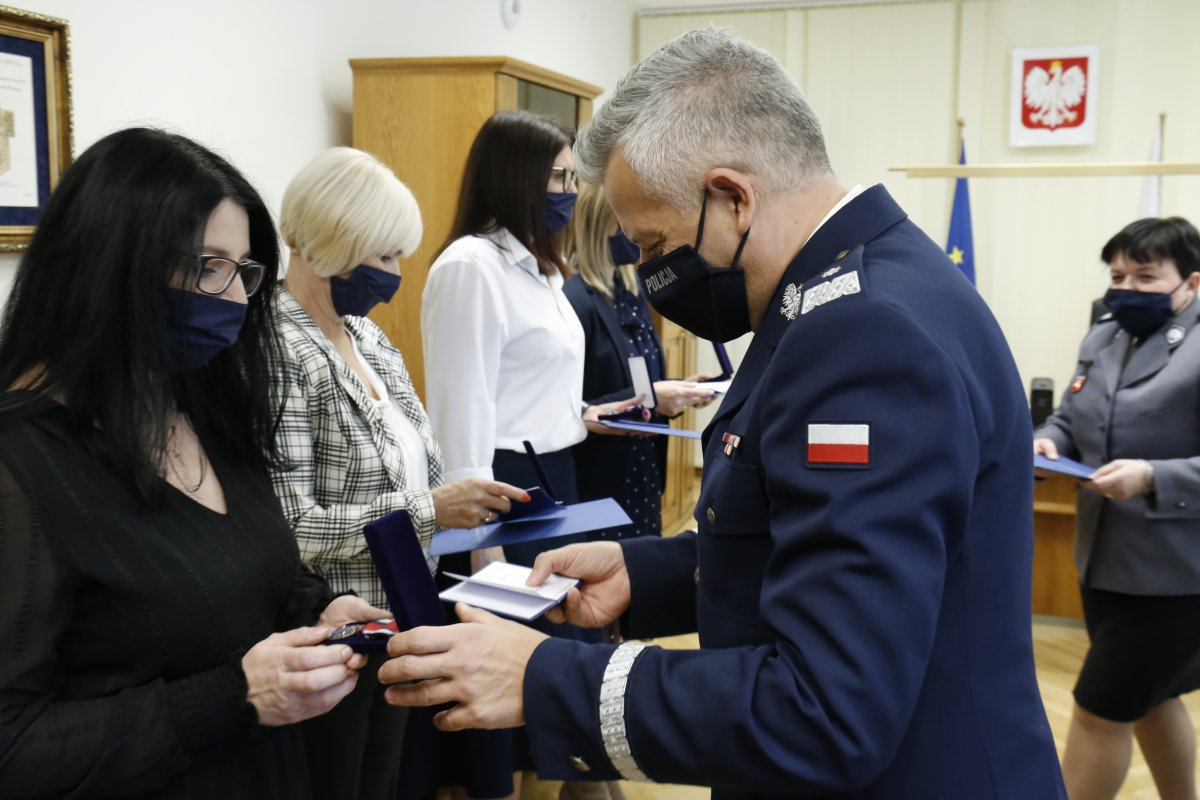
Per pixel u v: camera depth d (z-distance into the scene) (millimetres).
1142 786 2707
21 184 2025
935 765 877
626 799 2645
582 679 866
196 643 1011
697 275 989
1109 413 2262
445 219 3006
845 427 792
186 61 2484
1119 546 2150
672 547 1238
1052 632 3912
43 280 963
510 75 3025
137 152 995
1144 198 5352
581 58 5344
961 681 880
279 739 1151
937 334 831
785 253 971
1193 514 2047
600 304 2594
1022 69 5562
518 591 1163
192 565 1017
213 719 967
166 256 974
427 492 1646
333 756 1703
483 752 2104
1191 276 2174
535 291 2205
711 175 939
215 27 2578
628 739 836
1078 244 5629
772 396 854
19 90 2008
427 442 1869
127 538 969
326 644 1056
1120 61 5426
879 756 763
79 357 948
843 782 770
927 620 771
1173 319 2217
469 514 1679
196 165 1024
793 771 771
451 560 2135
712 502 960
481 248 2117
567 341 2238
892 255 917
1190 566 2062
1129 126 5457
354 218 1617
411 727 2127
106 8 2230
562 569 1209
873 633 755
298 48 2924
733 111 938
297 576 1205
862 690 751
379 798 1868
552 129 2166
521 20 4512
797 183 964
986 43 5641
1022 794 892
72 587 931
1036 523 3990
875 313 814
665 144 950
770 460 840
